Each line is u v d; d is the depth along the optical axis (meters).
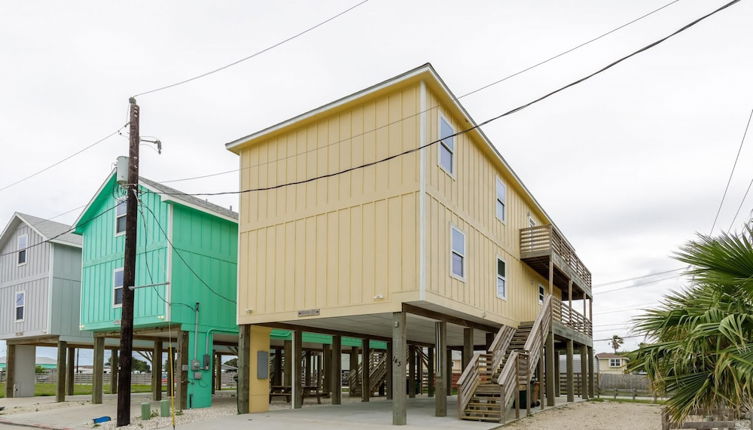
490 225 17.91
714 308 6.29
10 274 25.81
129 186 14.49
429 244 13.32
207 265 19.33
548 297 18.97
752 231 6.14
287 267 15.45
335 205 14.72
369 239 13.90
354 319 15.22
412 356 24.19
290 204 15.73
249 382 16.06
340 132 14.95
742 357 5.71
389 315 14.18
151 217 18.89
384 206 13.76
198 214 19.27
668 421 9.23
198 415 15.54
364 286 13.80
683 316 6.51
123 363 13.86
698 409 6.84
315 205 15.15
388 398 22.20
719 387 5.93
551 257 20.28
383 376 24.55
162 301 17.84
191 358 18.17
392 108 14.00
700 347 6.05
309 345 26.48
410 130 13.58
